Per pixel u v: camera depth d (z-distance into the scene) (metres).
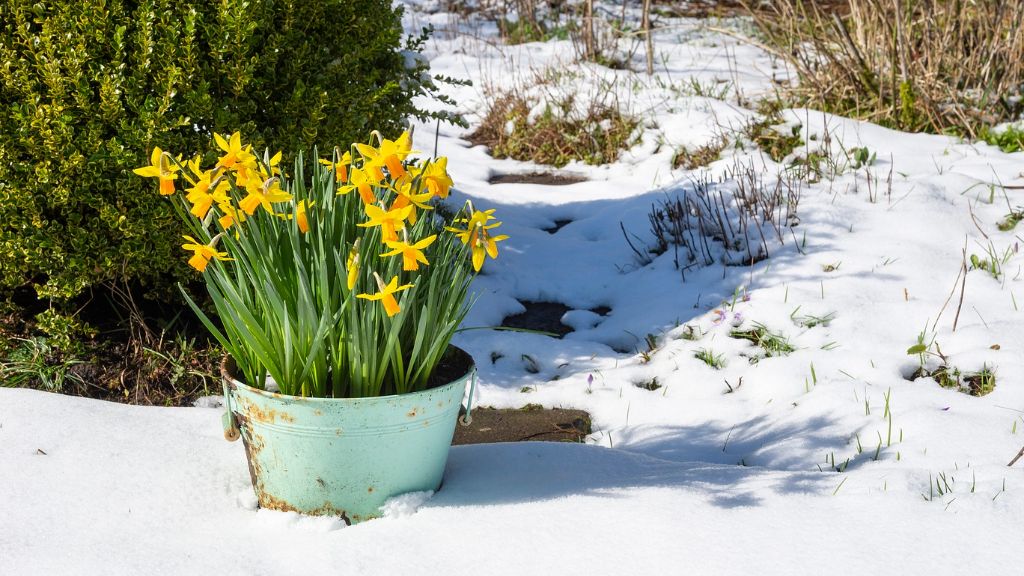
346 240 2.67
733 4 12.15
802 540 2.37
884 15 6.75
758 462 3.23
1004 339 3.84
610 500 2.63
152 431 3.10
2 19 3.36
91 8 3.34
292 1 3.60
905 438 3.19
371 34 4.03
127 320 3.87
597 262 5.27
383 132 4.21
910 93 6.61
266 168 2.75
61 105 3.33
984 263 4.57
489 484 2.81
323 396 2.62
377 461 2.56
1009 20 6.94
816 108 7.04
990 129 6.38
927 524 2.42
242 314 2.50
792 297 4.38
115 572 2.29
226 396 2.67
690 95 7.66
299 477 2.57
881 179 5.66
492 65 9.70
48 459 2.87
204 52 3.54
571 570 2.28
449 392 2.60
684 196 5.72
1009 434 3.13
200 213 2.51
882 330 4.07
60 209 3.55
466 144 7.82
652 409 3.70
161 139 3.40
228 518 2.62
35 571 2.29
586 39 9.38
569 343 4.35
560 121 7.47
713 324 4.29
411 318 2.70
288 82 3.72
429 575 2.29
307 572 2.31
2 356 3.69
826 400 3.54
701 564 2.27
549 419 3.69
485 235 2.56
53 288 3.53
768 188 5.65
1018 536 2.34
